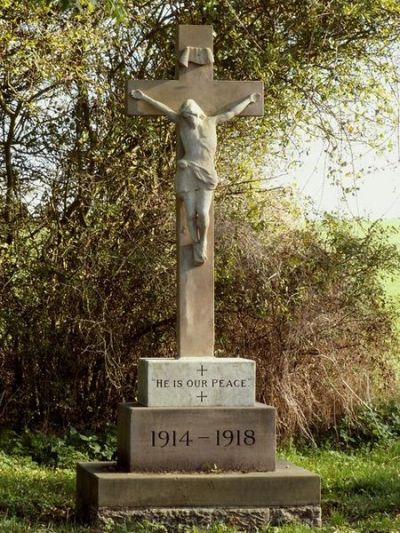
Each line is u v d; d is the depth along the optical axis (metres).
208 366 9.81
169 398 9.74
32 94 13.82
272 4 14.64
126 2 13.85
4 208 14.30
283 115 14.73
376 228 14.93
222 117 10.30
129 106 10.27
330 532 9.02
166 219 14.29
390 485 11.15
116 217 14.31
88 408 14.64
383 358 14.97
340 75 14.77
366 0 14.16
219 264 14.35
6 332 14.44
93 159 14.42
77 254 14.24
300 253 14.66
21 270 14.30
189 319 10.05
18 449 13.47
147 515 9.25
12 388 14.66
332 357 14.52
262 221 14.51
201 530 9.06
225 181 14.67
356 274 14.76
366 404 14.62
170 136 14.60
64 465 13.22
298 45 14.86
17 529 8.98
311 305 14.57
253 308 14.50
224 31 14.66
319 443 14.57
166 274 14.37
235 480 9.35
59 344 14.45
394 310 15.04
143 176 14.37
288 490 9.41
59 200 14.43
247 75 14.77
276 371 14.42
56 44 12.87
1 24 12.75
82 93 14.03
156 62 14.87
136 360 14.71
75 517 9.80
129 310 14.51
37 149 14.61
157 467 9.59
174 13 14.70
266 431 9.73
